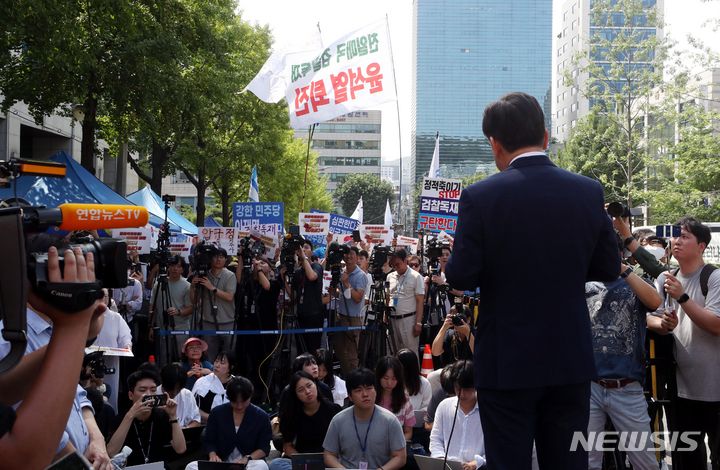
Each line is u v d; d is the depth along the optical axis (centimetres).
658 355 577
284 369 1018
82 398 388
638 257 566
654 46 2889
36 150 3209
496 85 15250
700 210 2581
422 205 1332
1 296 189
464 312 575
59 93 1814
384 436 608
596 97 3186
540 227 312
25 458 185
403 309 1105
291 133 4356
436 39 15450
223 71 2361
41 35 1487
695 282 559
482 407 323
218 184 3625
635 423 504
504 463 312
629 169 3014
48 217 203
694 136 2580
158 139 2169
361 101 1242
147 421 665
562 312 311
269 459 770
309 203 5053
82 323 198
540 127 335
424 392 750
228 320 1091
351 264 1159
